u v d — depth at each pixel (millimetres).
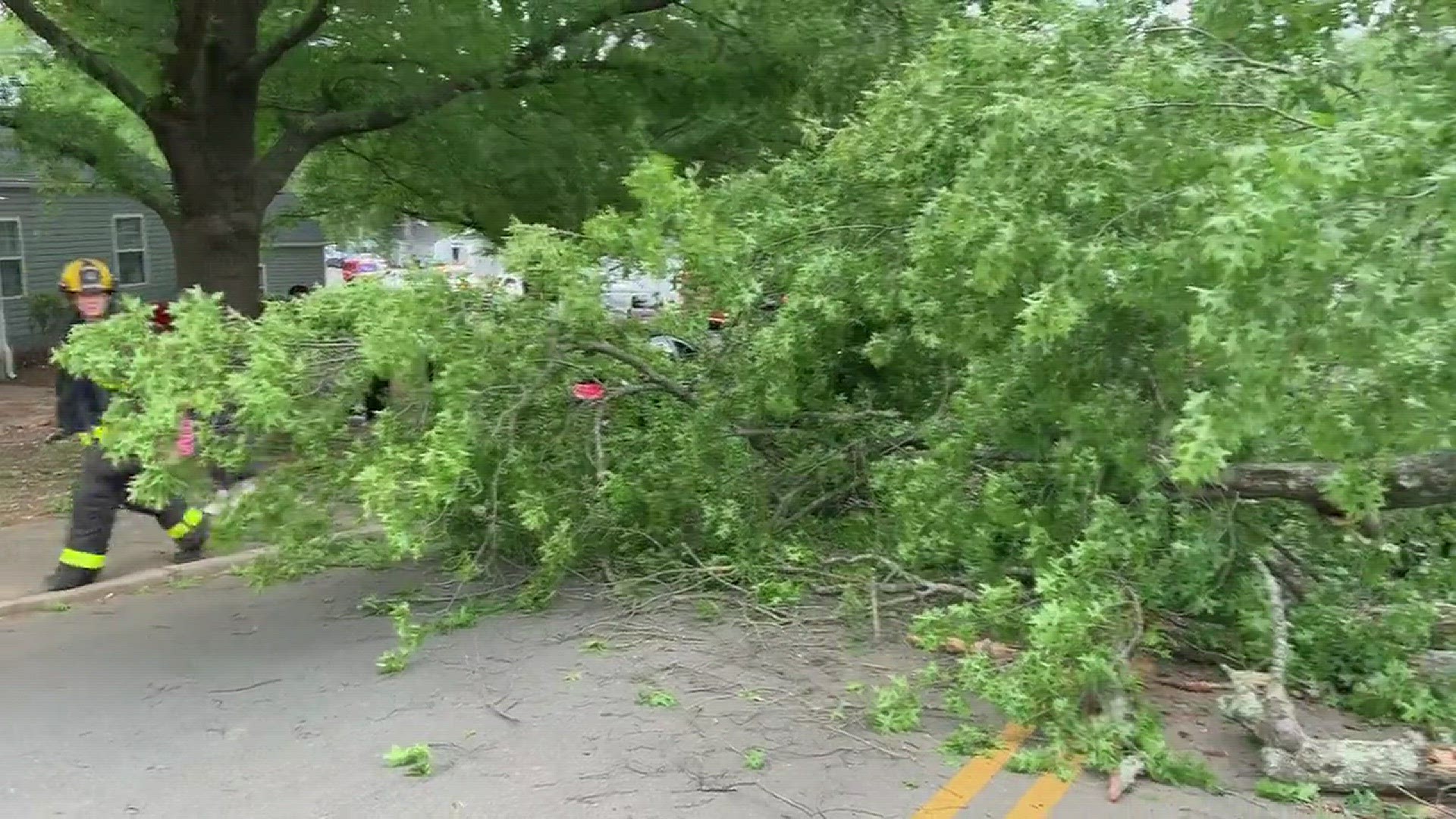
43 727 4469
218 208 9953
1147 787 3785
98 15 9602
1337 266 2801
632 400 6371
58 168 12141
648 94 10898
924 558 5500
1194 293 3324
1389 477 4133
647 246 5336
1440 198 2764
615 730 4293
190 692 4848
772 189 6293
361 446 5309
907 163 5406
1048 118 3889
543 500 5613
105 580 6625
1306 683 4590
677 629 5453
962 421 5297
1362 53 3775
